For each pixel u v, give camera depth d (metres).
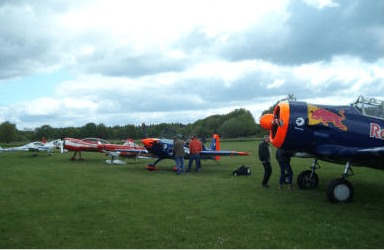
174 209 7.61
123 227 6.24
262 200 8.59
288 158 10.37
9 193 9.66
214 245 5.28
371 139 8.77
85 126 93.44
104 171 15.53
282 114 8.84
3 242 5.47
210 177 13.33
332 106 9.19
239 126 86.25
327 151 8.50
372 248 5.16
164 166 18.39
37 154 29.83
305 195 9.30
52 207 7.86
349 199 8.25
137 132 93.62
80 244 5.37
